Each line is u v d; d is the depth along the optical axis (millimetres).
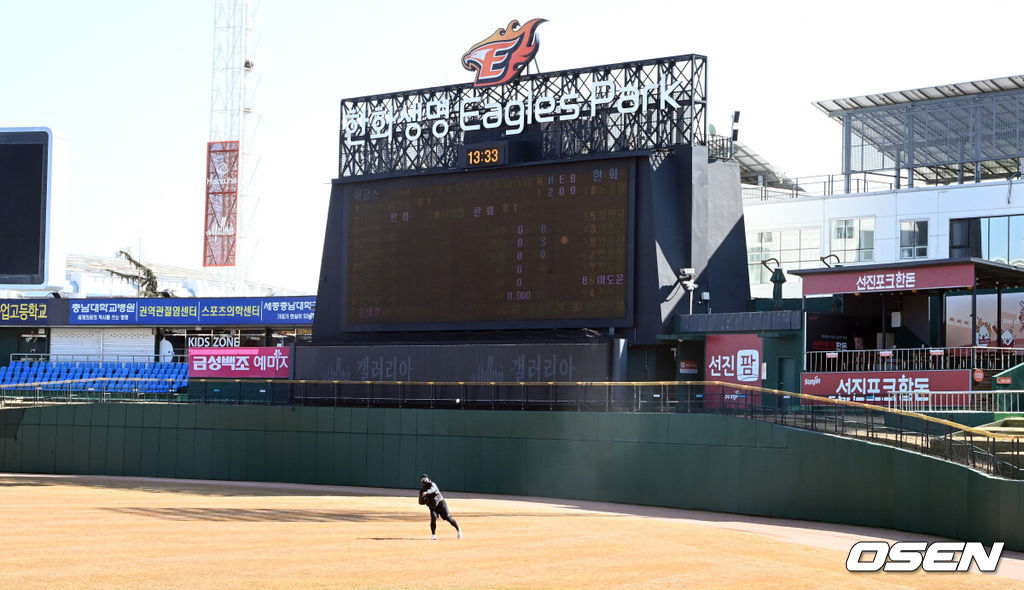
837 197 53469
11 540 22391
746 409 36000
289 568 19047
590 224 42531
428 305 45375
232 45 73812
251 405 45844
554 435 39219
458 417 41344
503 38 45906
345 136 48906
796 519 33125
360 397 44469
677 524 29172
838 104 56250
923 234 51031
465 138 46562
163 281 91750
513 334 43406
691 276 41969
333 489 41500
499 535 24969
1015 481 27094
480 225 44625
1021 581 21562
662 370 42375
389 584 17688
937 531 29312
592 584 18547
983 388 36125
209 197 73000
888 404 36938
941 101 54000
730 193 45438
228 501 33375
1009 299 42531
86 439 48500
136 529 24562
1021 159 51875
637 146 43219
